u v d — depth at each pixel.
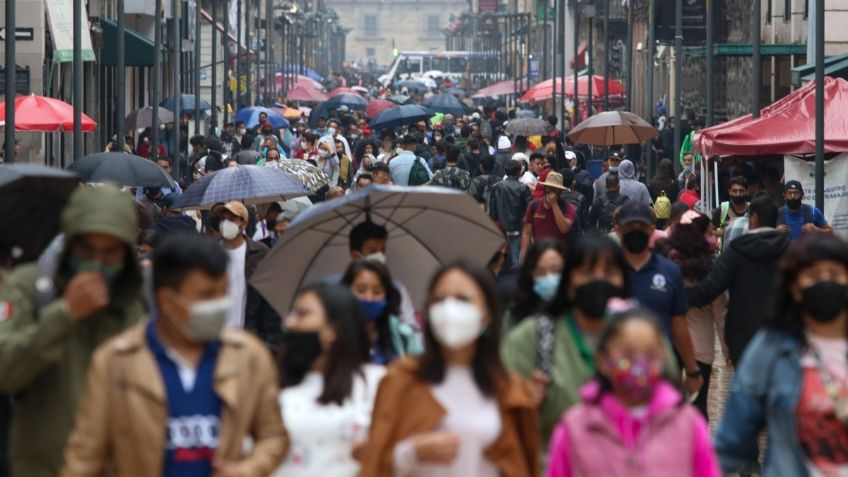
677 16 72.25
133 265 13.91
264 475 13.21
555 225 37.97
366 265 17.86
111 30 79.75
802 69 63.88
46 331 13.12
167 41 101.81
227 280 12.91
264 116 91.31
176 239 12.88
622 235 20.44
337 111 115.75
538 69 193.38
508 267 24.64
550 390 15.06
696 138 49.12
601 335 12.86
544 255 17.11
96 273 13.15
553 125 106.38
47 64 67.06
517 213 44.91
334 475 14.30
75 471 12.81
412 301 20.92
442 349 13.80
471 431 13.66
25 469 14.02
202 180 33.16
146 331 13.12
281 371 14.45
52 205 16.20
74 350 13.88
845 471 13.62
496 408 13.78
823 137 42.75
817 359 13.75
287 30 195.12
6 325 13.84
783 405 13.73
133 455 12.86
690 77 106.12
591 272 15.48
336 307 14.41
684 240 25.59
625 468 12.75
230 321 25.58
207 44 142.38
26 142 63.62
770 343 13.91
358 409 14.43
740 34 97.06
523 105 172.88
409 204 20.11
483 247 20.69
